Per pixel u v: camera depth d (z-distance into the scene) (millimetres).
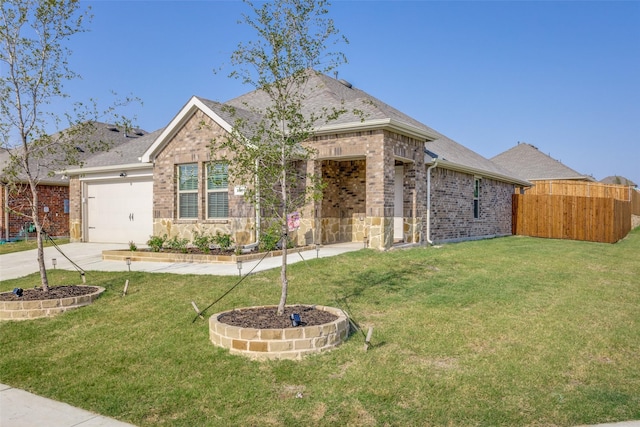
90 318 8062
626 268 12648
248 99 19125
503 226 24109
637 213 33844
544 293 9203
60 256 15547
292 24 6902
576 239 22688
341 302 8273
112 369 5949
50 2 8492
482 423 4422
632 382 5348
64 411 4992
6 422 4762
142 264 12766
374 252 12859
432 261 11961
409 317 7484
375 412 4641
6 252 17156
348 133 14172
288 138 7219
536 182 31391
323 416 4609
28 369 6074
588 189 30031
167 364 5984
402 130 14211
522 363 5785
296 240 15352
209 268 11453
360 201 16969
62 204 24375
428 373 5492
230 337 6250
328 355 6062
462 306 8133
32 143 9375
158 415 4797
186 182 15875
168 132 15797
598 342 6559
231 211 14625
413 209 15516
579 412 4621
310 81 18578
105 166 18625
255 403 4922
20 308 8266
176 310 8062
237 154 7422
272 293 8820
